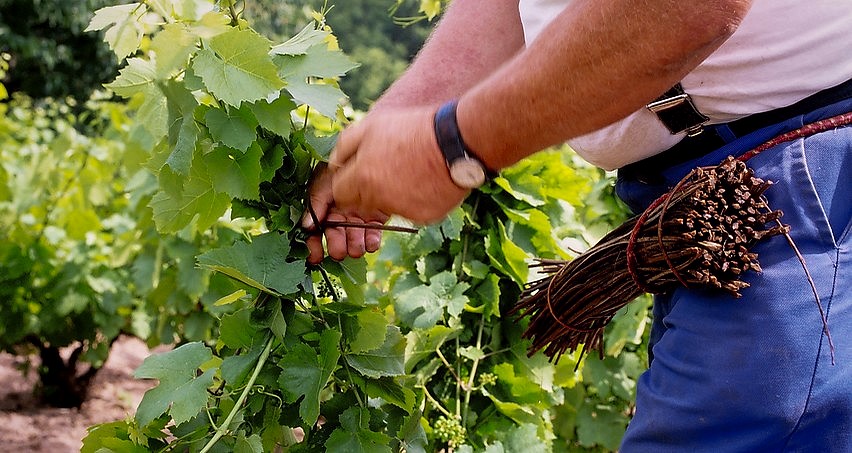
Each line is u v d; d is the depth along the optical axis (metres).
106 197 3.92
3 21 10.10
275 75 1.23
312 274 1.56
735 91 1.14
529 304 1.57
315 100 1.31
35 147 4.59
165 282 3.54
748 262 1.10
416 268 2.09
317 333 1.40
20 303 3.66
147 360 1.31
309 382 1.31
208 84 1.22
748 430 1.09
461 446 1.87
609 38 0.96
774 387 1.07
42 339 3.79
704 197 1.14
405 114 1.11
